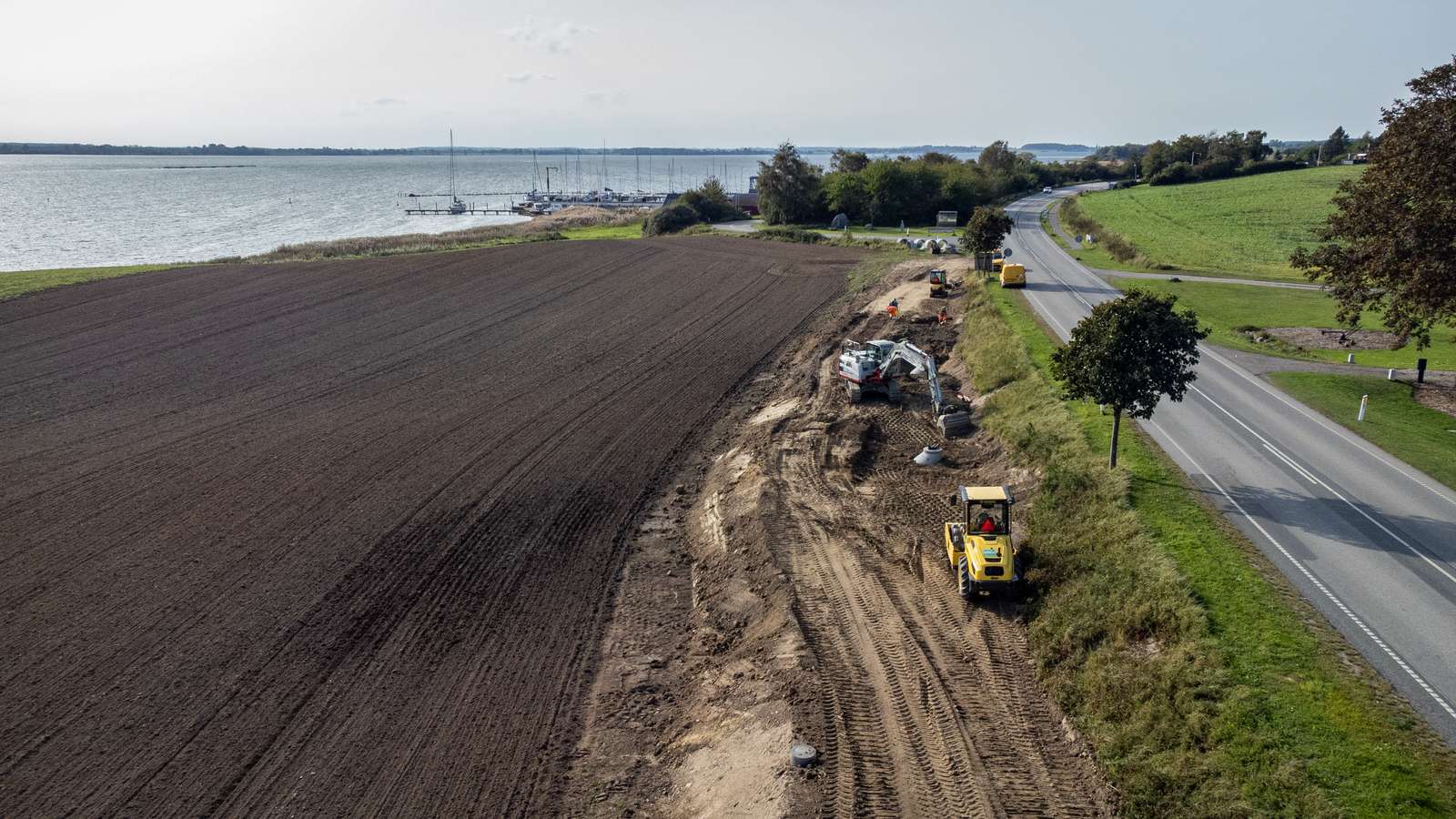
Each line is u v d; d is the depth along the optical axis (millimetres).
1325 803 12547
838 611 20141
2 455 30266
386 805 14977
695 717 17406
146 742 16344
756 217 124938
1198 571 19078
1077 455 26500
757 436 32188
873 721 16219
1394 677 15531
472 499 27422
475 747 16469
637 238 93000
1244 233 89562
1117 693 16047
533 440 32719
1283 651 16172
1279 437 28312
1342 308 35375
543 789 15484
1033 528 23156
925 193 112875
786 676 17594
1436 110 28812
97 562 22953
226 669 18594
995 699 17016
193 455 30562
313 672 18578
